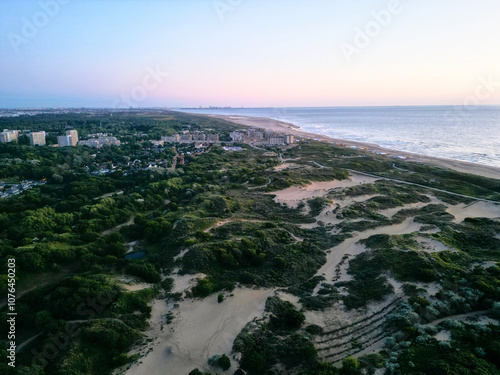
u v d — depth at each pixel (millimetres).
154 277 61531
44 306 51875
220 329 48688
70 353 42156
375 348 42531
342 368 38344
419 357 38969
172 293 57062
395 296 51500
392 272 56875
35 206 103188
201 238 73188
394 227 82438
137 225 86562
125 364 42562
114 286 54875
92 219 88000
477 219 85000
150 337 47688
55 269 62656
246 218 91188
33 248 65188
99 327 46344
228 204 100000
